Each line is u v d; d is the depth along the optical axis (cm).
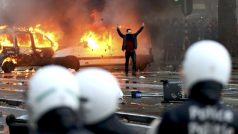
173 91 2256
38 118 547
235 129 625
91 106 658
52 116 538
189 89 643
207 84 629
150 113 1966
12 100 2411
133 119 1759
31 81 568
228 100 2355
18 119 1142
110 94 664
